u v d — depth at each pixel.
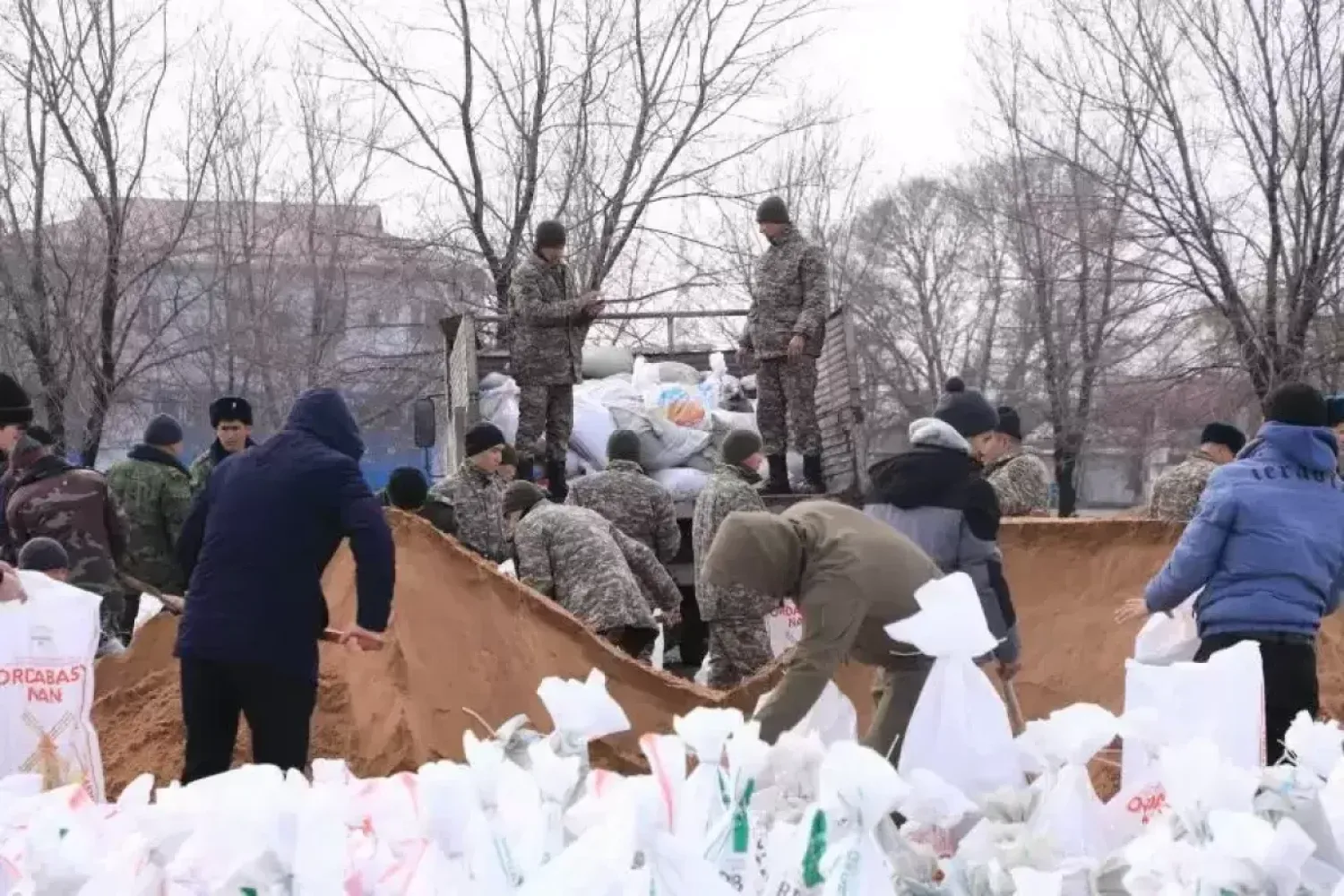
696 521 7.32
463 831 1.92
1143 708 2.60
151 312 25.30
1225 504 4.78
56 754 4.12
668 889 1.88
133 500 8.05
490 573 5.96
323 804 1.97
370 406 27.58
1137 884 2.09
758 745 2.21
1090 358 23.69
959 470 4.89
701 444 10.38
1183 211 18.91
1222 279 18.80
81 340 20.45
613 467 8.27
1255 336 18.61
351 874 1.99
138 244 21.81
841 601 3.81
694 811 2.04
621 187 22.70
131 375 21.66
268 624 4.52
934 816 2.37
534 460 9.99
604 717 2.45
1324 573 4.76
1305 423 4.88
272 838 1.93
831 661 3.78
